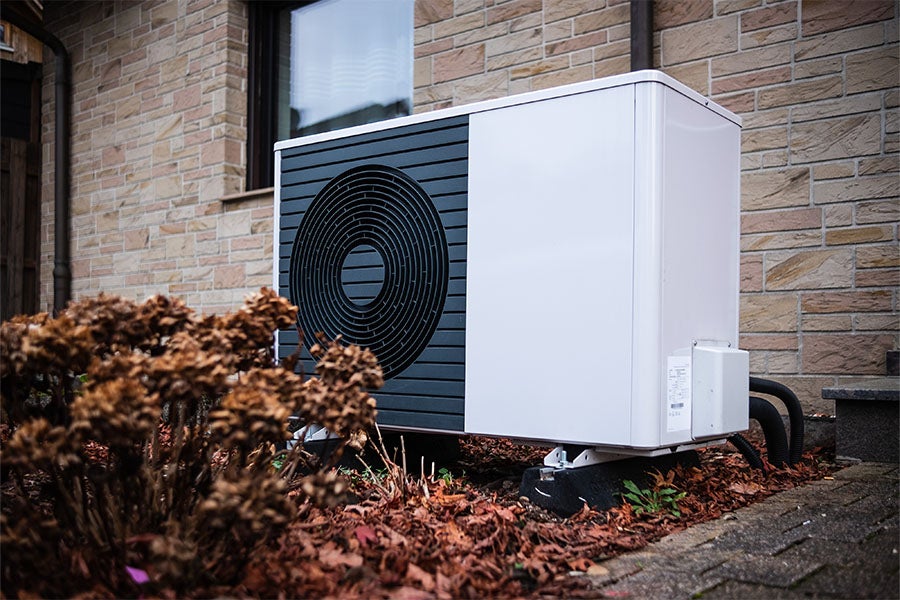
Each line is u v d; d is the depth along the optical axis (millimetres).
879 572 1633
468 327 2545
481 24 4590
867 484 2609
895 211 3328
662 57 3969
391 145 2779
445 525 1957
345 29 5570
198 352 1540
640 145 2230
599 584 1600
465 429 2543
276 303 1794
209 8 5980
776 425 2885
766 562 1730
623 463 2439
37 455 1426
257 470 1835
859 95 3434
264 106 6004
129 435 1404
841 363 3430
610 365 2258
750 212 3680
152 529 1640
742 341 3678
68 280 7109
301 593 1479
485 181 2529
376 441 2865
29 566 1485
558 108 2383
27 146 7430
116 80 6719
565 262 2350
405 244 2725
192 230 6043
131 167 6566
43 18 7445
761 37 3684
